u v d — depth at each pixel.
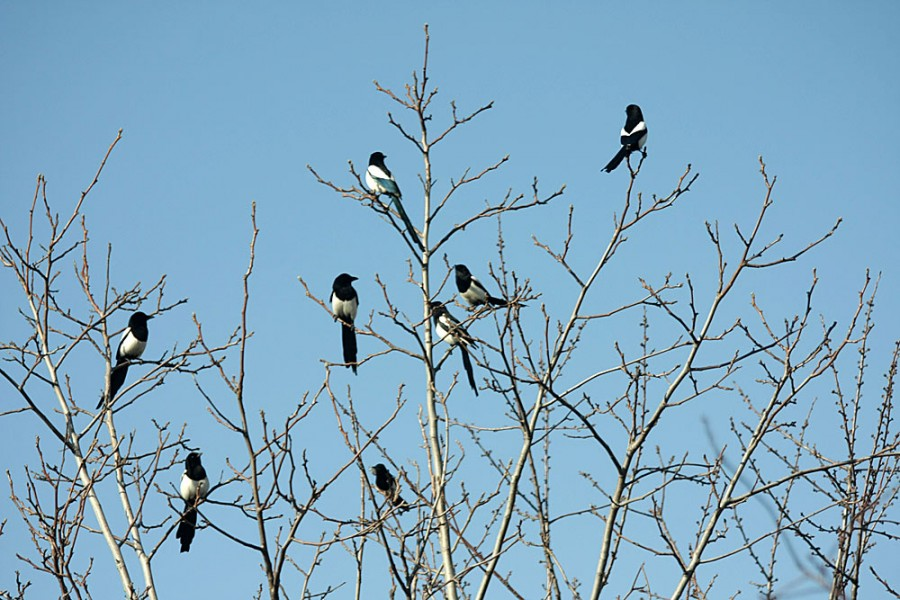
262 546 10.20
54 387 13.23
